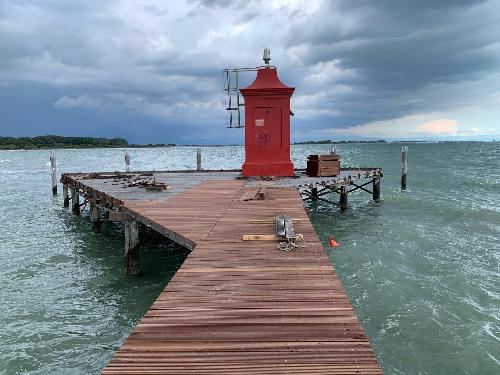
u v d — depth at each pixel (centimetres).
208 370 333
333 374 325
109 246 1377
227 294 493
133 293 931
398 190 2748
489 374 598
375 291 903
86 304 873
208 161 7669
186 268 587
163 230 843
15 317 811
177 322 420
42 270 1107
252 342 378
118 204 1176
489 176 3819
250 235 735
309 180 1630
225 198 1191
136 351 363
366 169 2147
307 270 574
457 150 12225
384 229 1534
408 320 764
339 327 406
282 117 1723
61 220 1855
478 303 841
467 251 1230
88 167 6109
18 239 1486
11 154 15075
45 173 4975
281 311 444
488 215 1775
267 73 1733
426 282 959
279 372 329
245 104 1727
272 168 1744
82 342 714
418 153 10475
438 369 612
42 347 697
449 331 721
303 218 905
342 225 1638
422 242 1336
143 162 7475
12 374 619
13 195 2748
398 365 624
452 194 2556
